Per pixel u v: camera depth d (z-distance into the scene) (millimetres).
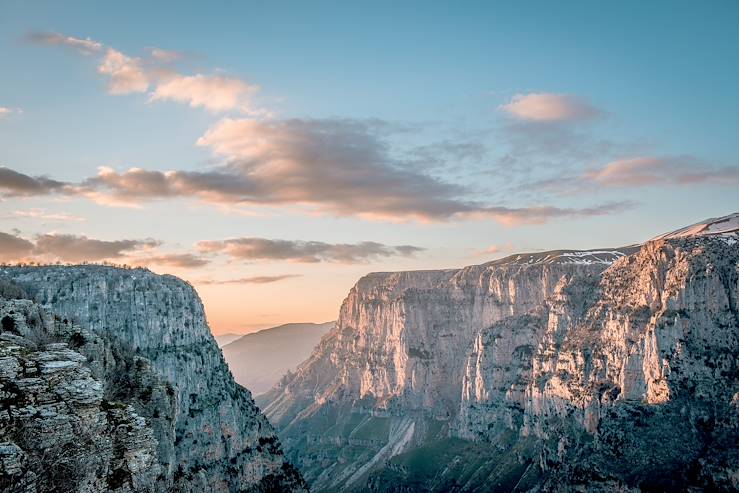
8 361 62281
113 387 92562
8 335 69500
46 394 61438
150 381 99562
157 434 95125
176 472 150125
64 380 63531
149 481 65375
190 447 188500
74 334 89812
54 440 59344
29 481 55906
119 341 115562
